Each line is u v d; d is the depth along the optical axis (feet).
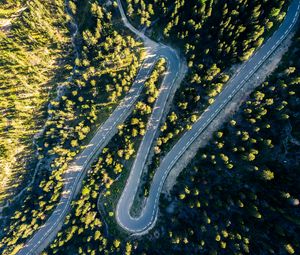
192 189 231.91
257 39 232.12
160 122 271.69
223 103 246.88
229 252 204.54
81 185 296.51
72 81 327.47
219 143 226.38
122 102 294.46
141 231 251.80
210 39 252.01
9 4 330.54
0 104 324.60
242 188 212.64
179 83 273.54
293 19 234.38
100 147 296.30
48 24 322.14
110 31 303.48
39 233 296.71
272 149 211.00
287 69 215.31
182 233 224.33
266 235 193.88
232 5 233.96
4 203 324.19
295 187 191.62
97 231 251.19
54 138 317.63
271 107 220.84
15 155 328.90
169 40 284.41
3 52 323.78
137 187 265.95
